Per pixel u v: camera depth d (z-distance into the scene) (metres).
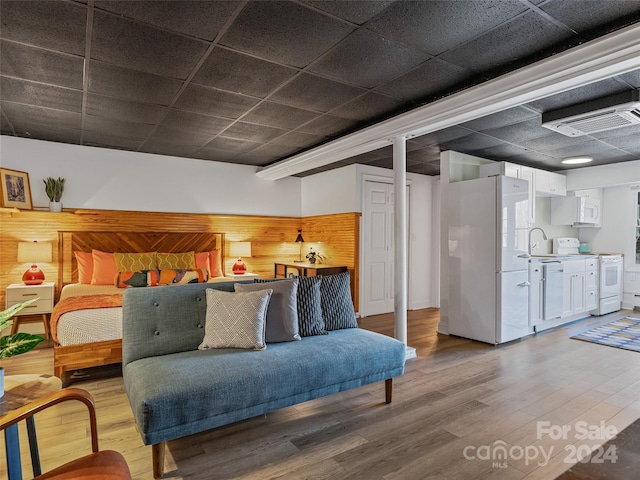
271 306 2.55
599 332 4.50
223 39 2.14
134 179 4.92
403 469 1.85
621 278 5.87
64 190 4.50
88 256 4.50
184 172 5.26
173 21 1.97
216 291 2.53
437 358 3.56
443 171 4.54
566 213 5.80
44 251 4.13
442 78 2.63
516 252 4.11
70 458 1.94
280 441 2.11
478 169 4.84
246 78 2.65
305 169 5.05
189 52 2.29
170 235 5.14
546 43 2.16
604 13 1.87
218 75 2.61
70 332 2.88
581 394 2.72
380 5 1.82
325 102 3.10
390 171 5.76
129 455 1.98
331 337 2.63
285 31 2.06
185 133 4.04
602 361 3.45
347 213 5.42
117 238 4.80
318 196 6.02
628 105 2.71
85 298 3.32
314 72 2.55
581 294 5.04
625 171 5.07
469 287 4.23
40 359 3.41
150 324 2.37
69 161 4.53
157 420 1.73
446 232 4.56
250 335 2.34
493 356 3.62
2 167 4.15
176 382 1.85
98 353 2.93
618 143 4.14
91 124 3.73
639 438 0.87
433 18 1.92
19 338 1.52
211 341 2.36
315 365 2.22
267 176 5.69
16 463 1.29
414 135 3.39
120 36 2.11
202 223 5.39
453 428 2.24
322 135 4.09
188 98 3.04
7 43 2.18
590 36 2.08
